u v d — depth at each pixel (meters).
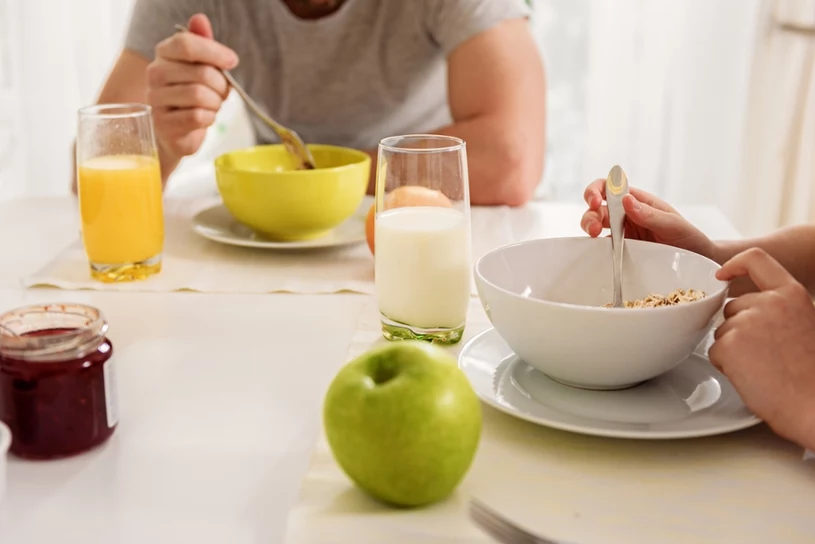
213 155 2.38
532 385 0.75
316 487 0.61
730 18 2.39
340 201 1.18
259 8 1.71
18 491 0.61
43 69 2.59
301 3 1.69
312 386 0.78
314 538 0.55
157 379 0.79
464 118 1.60
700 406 0.71
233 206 1.18
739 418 0.68
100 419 0.66
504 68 1.56
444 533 0.55
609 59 2.47
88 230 1.04
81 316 0.68
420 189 0.87
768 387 0.65
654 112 2.49
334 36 1.69
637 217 0.91
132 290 1.03
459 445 0.57
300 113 1.78
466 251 0.87
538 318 0.69
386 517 0.57
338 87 1.74
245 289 1.04
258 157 1.32
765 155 2.37
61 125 2.65
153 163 1.07
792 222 2.35
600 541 0.54
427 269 0.85
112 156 1.05
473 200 1.44
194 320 0.94
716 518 0.57
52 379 0.64
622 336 0.67
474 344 0.84
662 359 0.70
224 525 0.57
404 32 1.68
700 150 2.51
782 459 0.65
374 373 0.60
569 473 0.62
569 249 0.87
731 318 0.70
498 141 1.47
